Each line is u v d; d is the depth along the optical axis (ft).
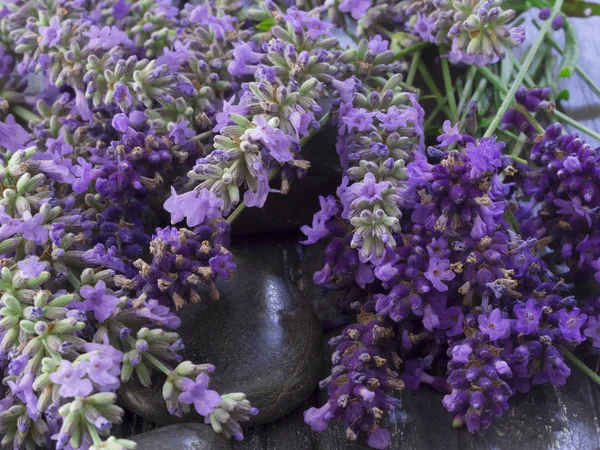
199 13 1.11
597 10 1.22
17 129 1.04
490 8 1.02
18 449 0.93
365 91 1.05
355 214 0.96
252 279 1.05
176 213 0.94
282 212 1.13
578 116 1.22
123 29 1.14
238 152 0.93
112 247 0.97
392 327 1.01
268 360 1.00
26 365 0.88
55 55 1.06
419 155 0.97
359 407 0.94
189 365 0.92
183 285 0.94
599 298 1.02
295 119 0.94
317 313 1.10
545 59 1.21
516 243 0.97
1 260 0.92
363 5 1.14
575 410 1.00
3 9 1.15
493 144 0.95
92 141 1.08
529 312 0.96
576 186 0.99
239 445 1.00
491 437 0.99
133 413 1.02
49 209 0.94
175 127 1.01
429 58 1.20
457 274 0.98
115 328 0.93
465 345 0.94
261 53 1.10
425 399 1.02
